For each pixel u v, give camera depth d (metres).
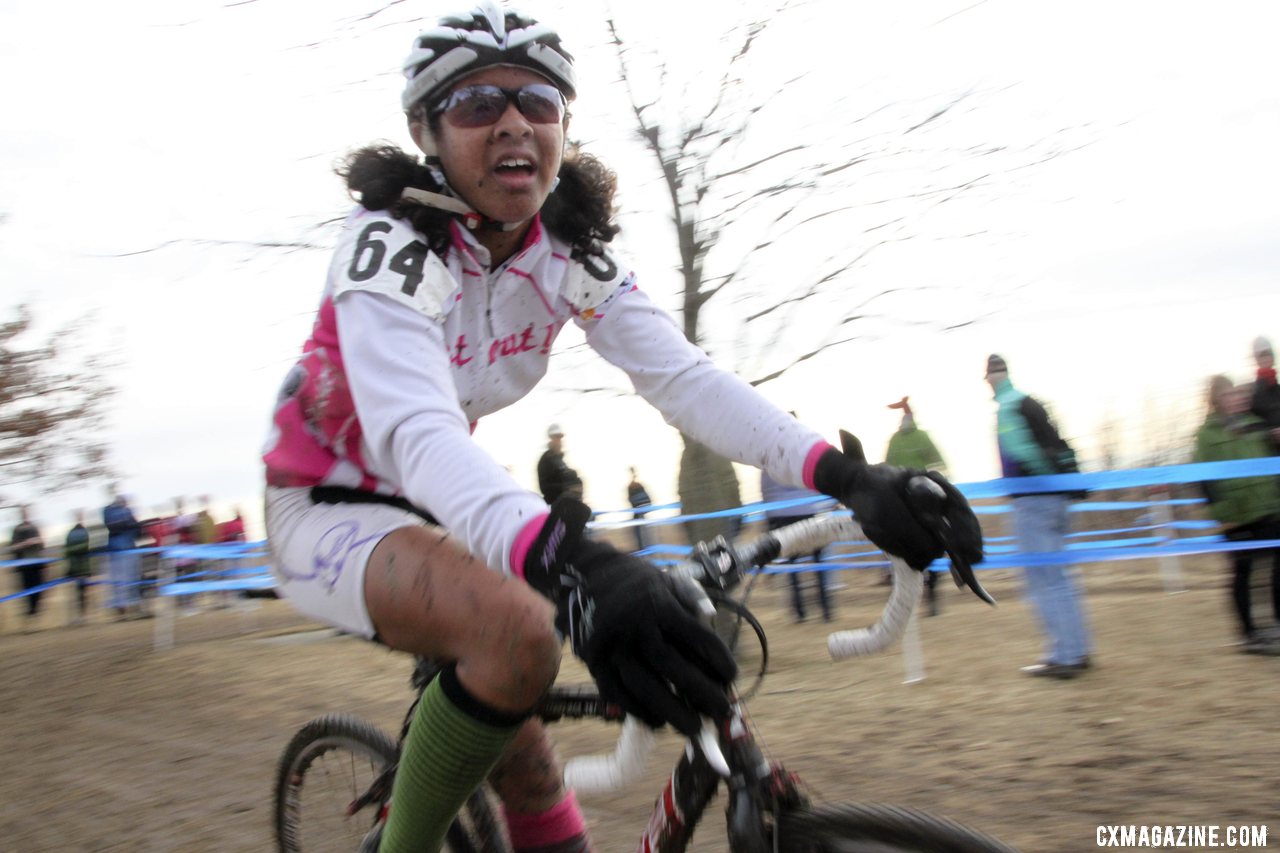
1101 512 9.48
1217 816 2.87
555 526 1.30
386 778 2.08
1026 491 4.82
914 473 1.50
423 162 1.76
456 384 1.81
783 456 1.71
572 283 1.88
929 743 3.89
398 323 1.54
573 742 4.41
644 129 5.84
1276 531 4.93
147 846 3.52
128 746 5.20
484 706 1.56
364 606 1.64
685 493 6.23
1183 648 5.21
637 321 1.94
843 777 3.60
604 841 3.18
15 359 11.36
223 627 10.30
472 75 1.64
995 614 7.05
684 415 1.89
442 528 1.82
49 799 4.27
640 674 1.24
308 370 1.75
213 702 6.16
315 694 6.07
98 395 11.88
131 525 12.19
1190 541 4.95
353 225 1.67
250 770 4.44
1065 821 2.96
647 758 1.50
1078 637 4.80
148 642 9.36
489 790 2.09
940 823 1.39
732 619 5.22
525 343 1.89
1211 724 3.73
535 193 1.69
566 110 1.79
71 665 8.35
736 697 1.51
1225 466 4.59
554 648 1.54
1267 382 5.18
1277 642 4.88
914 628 5.10
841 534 1.58
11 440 11.38
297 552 1.77
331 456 1.77
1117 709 4.08
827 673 5.43
